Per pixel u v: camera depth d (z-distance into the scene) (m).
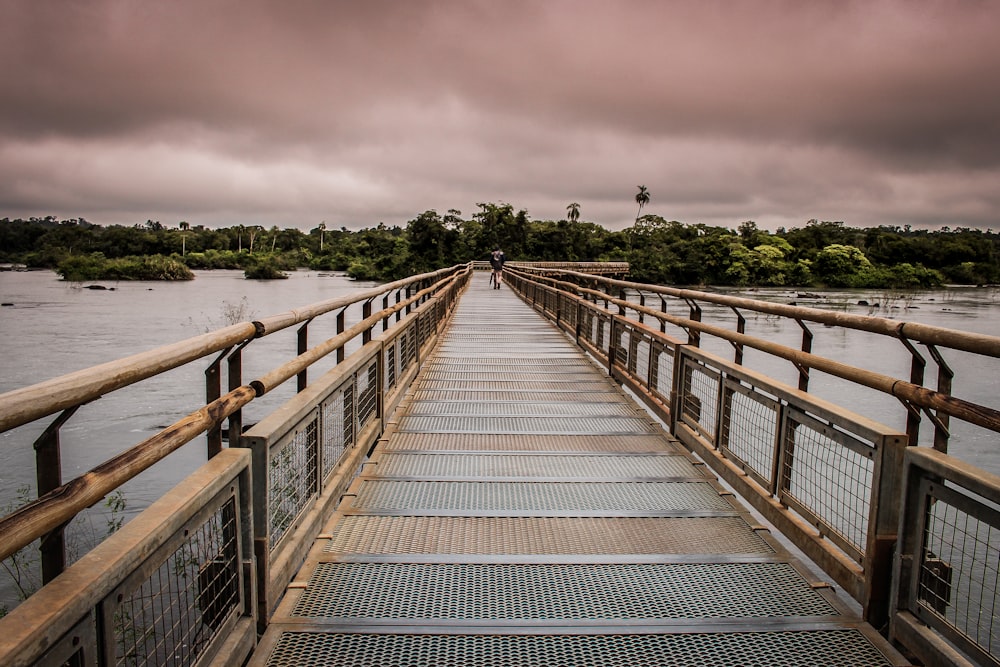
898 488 2.77
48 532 1.48
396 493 4.50
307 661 2.56
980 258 115.06
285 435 3.03
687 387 5.82
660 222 128.25
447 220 103.75
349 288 81.38
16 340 31.72
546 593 3.14
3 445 13.97
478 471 5.01
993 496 2.16
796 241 116.19
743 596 3.13
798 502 3.56
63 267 96.44
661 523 4.04
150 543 1.84
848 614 2.95
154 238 172.62
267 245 177.12
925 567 2.58
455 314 18.30
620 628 2.83
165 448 1.95
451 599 3.06
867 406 18.47
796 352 3.68
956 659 2.34
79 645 1.58
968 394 19.97
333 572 3.31
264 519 2.71
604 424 6.45
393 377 6.80
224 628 2.40
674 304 55.78
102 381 1.67
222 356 2.58
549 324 15.66
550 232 104.38
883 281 100.06
